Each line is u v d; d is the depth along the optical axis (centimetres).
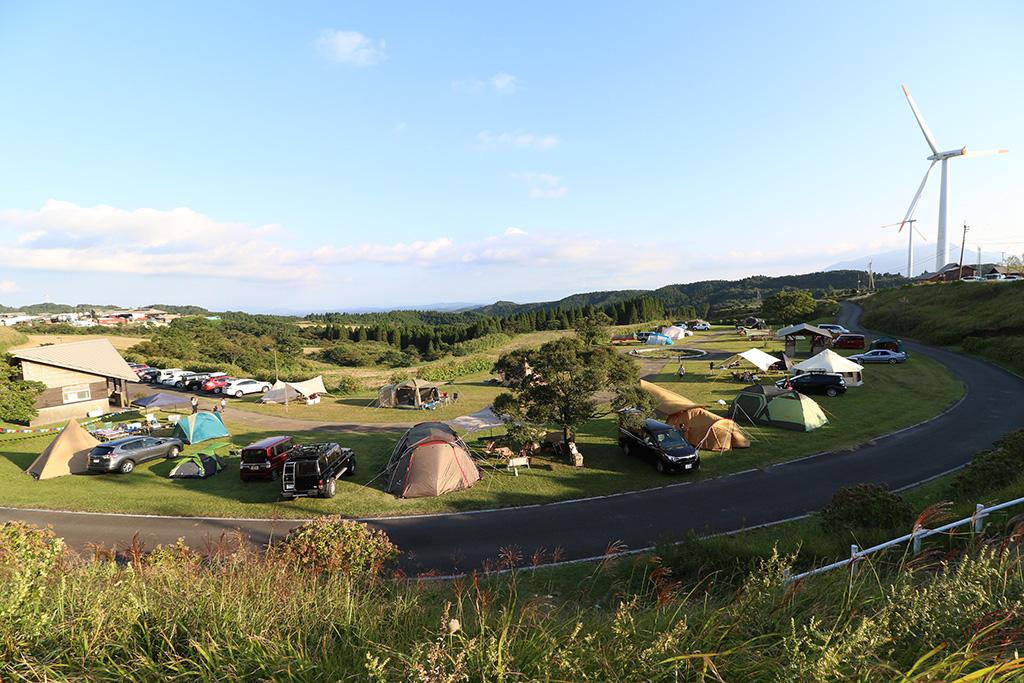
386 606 477
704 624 358
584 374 2119
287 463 1866
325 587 531
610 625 380
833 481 1853
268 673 338
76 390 3656
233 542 1398
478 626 378
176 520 1700
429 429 2170
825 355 3503
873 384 3531
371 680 320
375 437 2892
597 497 1830
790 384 3362
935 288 7081
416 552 1432
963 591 360
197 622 397
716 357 5475
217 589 470
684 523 1571
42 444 2845
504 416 2272
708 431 2294
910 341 5584
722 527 1528
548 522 1619
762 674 305
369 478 2125
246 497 1923
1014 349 3956
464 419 3269
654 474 2052
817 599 404
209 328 9881
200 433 2803
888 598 363
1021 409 2684
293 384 4234
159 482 2130
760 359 4134
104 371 3744
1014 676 287
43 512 1775
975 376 3591
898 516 1191
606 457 2306
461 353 7838
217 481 2141
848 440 2341
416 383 3878
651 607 443
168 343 7556
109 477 2205
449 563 1355
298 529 1122
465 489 1942
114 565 590
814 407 2609
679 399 2623
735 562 1032
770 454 2208
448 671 316
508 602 470
